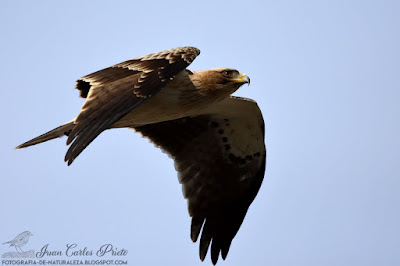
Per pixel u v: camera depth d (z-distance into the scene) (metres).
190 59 11.23
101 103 10.35
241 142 14.86
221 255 14.91
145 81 10.77
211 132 14.76
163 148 14.67
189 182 14.82
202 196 14.90
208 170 14.88
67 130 12.32
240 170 14.99
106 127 10.09
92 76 10.73
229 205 15.00
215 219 14.94
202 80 12.83
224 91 13.09
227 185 14.96
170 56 11.18
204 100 12.98
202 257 14.79
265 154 15.00
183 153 14.77
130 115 12.45
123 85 10.66
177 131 14.67
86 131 9.98
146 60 11.05
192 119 14.59
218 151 14.84
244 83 13.11
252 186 15.10
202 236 14.86
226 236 14.99
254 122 14.55
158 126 14.57
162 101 12.49
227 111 14.33
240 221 15.08
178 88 12.56
